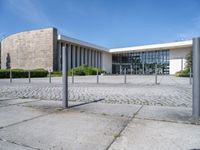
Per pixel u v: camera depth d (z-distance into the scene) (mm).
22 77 27469
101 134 3213
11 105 5676
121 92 8812
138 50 50625
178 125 3676
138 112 4742
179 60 45688
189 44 41156
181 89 10109
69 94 8133
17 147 2732
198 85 4113
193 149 2629
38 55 38969
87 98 7031
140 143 2840
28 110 5000
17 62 42500
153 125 3682
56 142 2889
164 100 6586
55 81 17828
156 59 49625
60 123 3840
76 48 45719
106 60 56969
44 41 38250
